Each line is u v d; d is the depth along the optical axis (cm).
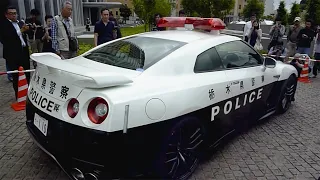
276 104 432
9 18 477
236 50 338
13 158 295
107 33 598
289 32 841
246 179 274
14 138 343
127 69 249
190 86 250
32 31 739
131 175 216
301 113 475
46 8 1941
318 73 830
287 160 314
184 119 243
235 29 2914
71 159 210
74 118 203
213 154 321
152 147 221
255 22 895
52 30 509
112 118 192
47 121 223
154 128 218
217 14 2731
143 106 209
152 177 235
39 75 253
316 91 625
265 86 374
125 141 201
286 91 454
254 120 374
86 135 197
